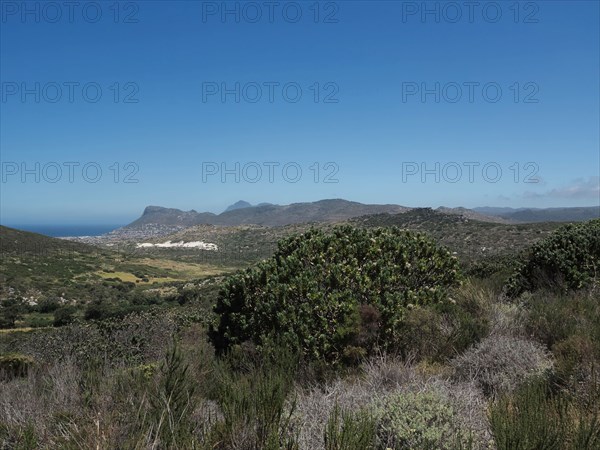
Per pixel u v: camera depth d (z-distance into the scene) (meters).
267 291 5.81
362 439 2.73
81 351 8.41
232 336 5.95
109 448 2.80
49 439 3.03
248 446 2.89
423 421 2.98
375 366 4.68
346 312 5.41
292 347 5.20
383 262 6.31
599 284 7.48
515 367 4.19
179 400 3.49
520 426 2.67
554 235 8.64
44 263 91.81
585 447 2.63
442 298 6.21
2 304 60.28
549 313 5.67
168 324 11.55
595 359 4.02
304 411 3.44
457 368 4.57
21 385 4.44
